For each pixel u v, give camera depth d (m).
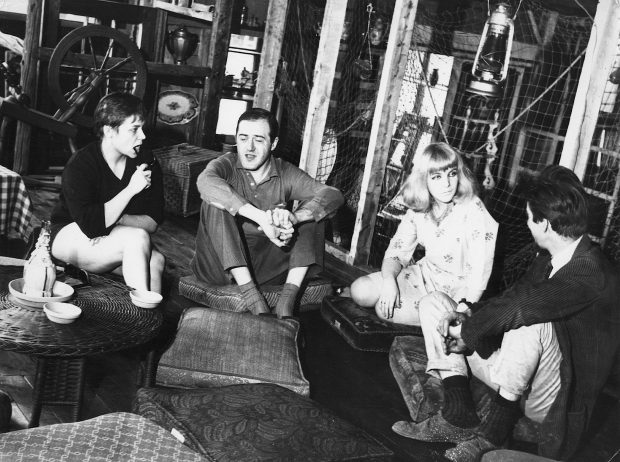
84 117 6.29
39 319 2.58
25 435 1.75
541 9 6.33
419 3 6.60
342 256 5.26
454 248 3.71
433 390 3.16
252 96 7.45
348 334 3.89
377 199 5.09
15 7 7.02
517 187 6.55
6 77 6.25
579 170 4.32
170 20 7.33
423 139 6.58
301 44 7.24
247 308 3.80
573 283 2.71
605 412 3.36
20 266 3.05
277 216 3.68
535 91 6.46
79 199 3.35
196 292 4.05
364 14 6.64
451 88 6.60
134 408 2.35
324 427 2.22
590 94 4.20
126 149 3.43
